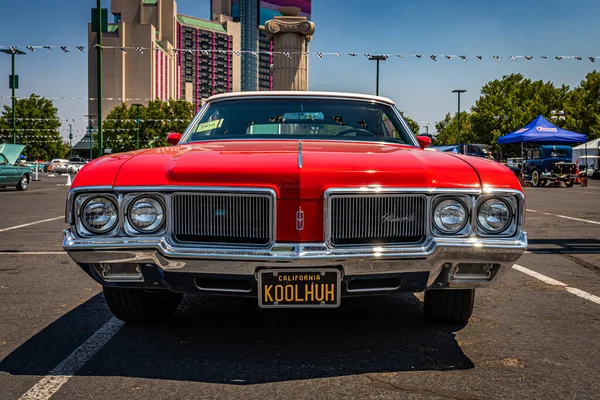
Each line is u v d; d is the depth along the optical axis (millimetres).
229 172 2779
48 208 12883
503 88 60344
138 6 119562
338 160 2885
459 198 2850
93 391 2588
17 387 2633
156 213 2818
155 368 2875
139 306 3479
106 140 65688
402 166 2875
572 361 2990
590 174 37906
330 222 2732
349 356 3051
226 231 2781
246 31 184875
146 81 102250
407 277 2848
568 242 7480
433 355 3070
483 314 3924
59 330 3539
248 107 4344
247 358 3018
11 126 65500
